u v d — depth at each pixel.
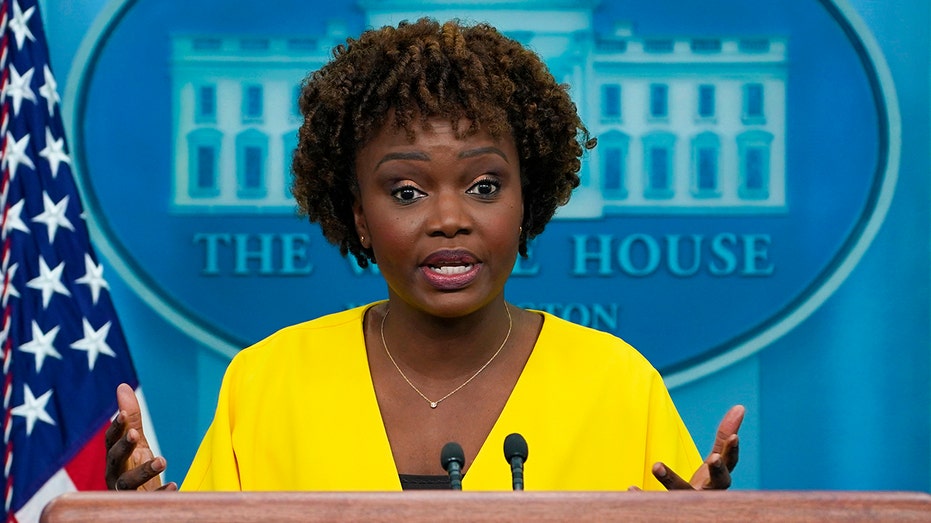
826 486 10.55
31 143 9.92
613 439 5.75
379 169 5.55
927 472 10.52
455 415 5.75
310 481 5.64
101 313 9.91
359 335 6.01
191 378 10.55
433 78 5.58
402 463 5.67
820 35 10.60
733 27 10.63
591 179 10.60
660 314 10.59
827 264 10.57
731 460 4.83
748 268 10.59
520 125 5.78
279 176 10.63
